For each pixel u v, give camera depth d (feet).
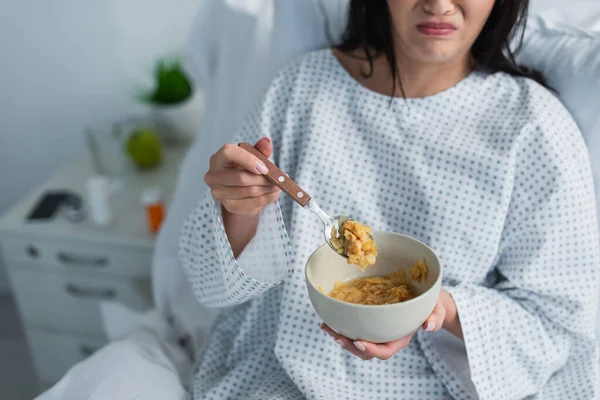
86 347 5.57
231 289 3.31
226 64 4.36
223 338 3.84
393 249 3.01
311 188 3.51
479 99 3.50
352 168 3.52
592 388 3.33
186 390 3.75
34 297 5.40
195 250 3.54
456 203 3.34
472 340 3.19
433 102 3.49
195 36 4.40
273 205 3.18
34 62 6.24
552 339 3.39
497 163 3.26
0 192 7.04
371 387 3.36
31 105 6.48
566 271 3.30
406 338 2.85
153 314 4.49
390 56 3.44
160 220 4.99
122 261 5.02
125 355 3.68
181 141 6.03
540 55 3.69
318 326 3.34
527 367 3.33
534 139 3.27
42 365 5.76
